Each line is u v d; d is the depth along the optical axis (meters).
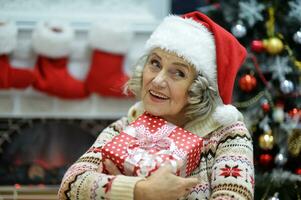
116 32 3.55
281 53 2.83
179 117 1.73
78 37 3.73
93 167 1.63
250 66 2.79
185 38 1.64
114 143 1.53
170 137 1.56
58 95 3.65
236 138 1.63
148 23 3.77
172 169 1.45
